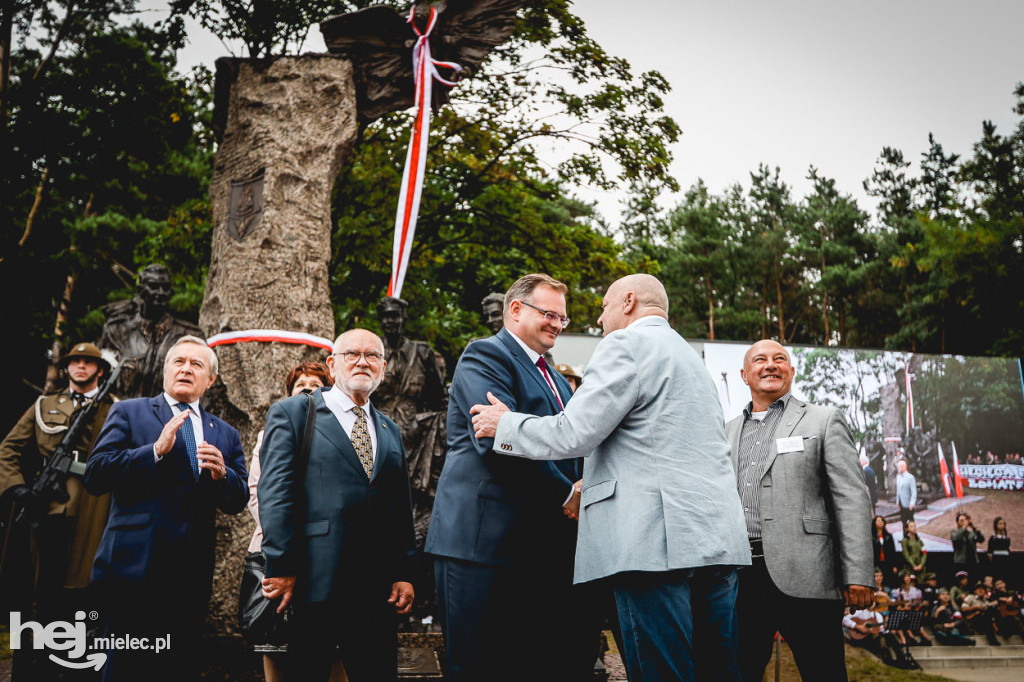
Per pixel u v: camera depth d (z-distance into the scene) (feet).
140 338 20.40
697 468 10.62
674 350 11.21
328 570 12.00
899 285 125.39
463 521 11.74
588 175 50.01
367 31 25.75
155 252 49.42
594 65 47.65
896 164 159.74
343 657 12.44
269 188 23.34
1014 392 42.93
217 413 21.53
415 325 50.85
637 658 10.16
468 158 50.78
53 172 48.49
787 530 14.83
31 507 16.63
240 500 13.82
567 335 45.16
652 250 141.28
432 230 50.83
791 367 16.33
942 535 41.22
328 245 24.04
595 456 11.02
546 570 11.98
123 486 13.10
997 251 91.30
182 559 13.08
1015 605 40.78
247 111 24.39
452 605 11.59
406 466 13.51
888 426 41.86
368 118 26.27
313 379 16.14
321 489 12.35
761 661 14.89
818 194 156.15
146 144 47.60
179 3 31.55
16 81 46.06
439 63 26.37
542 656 12.03
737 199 160.45
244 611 13.14
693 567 10.16
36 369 48.24
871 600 14.30
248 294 22.63
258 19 31.55
